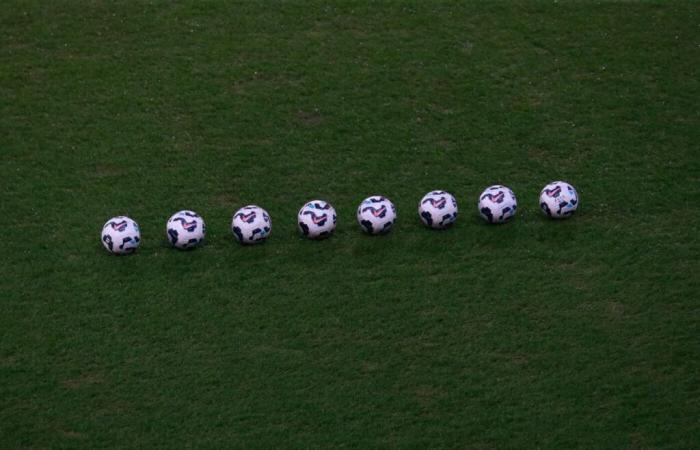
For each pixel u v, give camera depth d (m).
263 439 16.16
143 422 16.53
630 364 17.42
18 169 23.03
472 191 22.22
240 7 28.55
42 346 18.06
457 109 25.02
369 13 28.34
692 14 28.23
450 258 20.00
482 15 28.25
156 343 18.08
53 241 20.75
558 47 27.05
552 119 24.59
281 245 20.53
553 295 19.00
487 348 17.83
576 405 16.67
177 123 24.59
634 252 20.11
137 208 21.80
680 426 16.20
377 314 18.62
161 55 26.81
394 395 16.94
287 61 26.64
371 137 24.09
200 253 20.33
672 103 25.08
